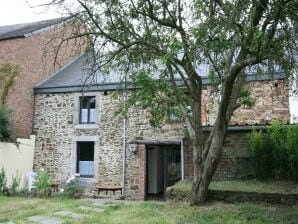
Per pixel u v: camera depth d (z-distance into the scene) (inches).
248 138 420.8
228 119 309.0
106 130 555.2
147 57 343.9
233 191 322.7
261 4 240.1
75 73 628.4
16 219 266.5
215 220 258.5
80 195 522.3
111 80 558.3
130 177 530.9
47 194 469.7
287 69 297.6
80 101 582.6
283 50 275.7
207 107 484.4
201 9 267.7
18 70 581.6
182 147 486.6
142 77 331.9
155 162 584.1
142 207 314.5
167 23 313.9
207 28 258.2
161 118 363.9
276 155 385.7
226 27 251.8
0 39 579.2
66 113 582.6
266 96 476.4
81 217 275.4
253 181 381.1
